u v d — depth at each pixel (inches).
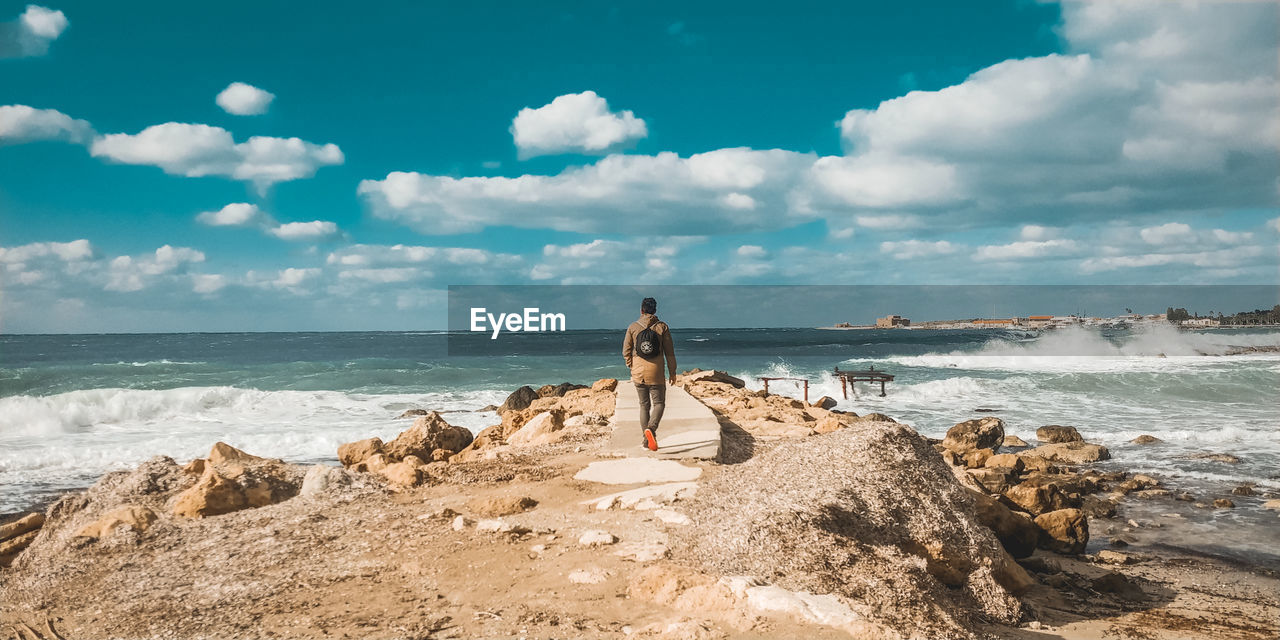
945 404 1037.2
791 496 229.1
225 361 1908.2
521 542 238.5
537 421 482.9
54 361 1942.7
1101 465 609.6
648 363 371.9
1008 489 447.2
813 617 163.3
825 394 1160.8
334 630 175.0
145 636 184.5
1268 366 1524.4
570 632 165.3
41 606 221.5
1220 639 227.9
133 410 876.0
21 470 581.0
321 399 1018.1
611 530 246.4
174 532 281.4
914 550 219.9
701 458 351.6
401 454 485.4
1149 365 1590.8
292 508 298.4
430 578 210.1
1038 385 1200.2
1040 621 221.6
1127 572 328.2
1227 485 527.2
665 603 180.9
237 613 193.0
